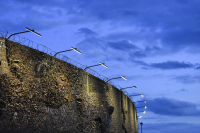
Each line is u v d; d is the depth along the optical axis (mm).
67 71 32062
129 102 60312
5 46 23812
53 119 28094
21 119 23891
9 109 22844
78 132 32531
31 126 24875
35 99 25859
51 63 29203
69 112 31281
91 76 38438
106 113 40406
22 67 25078
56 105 28844
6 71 23375
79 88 34344
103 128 39344
